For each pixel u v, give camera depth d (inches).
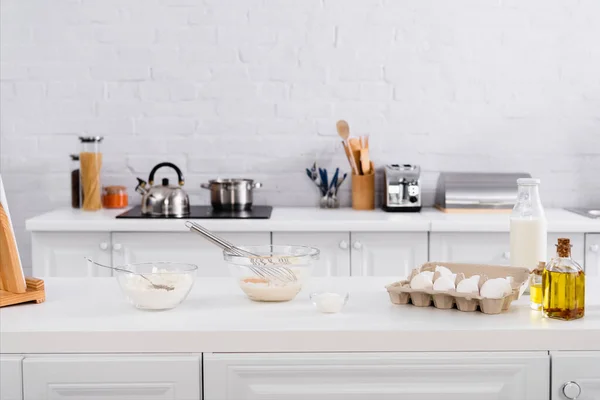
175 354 70.0
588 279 95.0
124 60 170.6
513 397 70.6
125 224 146.9
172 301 77.2
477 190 160.6
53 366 69.1
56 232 148.1
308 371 69.9
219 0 169.5
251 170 173.2
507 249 146.6
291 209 167.8
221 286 90.6
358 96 171.6
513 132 172.1
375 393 70.4
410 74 171.2
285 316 75.4
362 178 164.9
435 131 172.2
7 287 79.4
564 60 170.7
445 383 70.6
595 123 171.8
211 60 170.7
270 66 170.9
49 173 172.6
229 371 69.7
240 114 171.9
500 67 170.9
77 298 83.2
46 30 169.6
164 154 172.4
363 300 83.0
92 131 171.9
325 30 170.2
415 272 84.4
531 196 86.4
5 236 78.7
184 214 154.2
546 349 70.4
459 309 77.8
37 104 171.2
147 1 169.3
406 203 161.3
